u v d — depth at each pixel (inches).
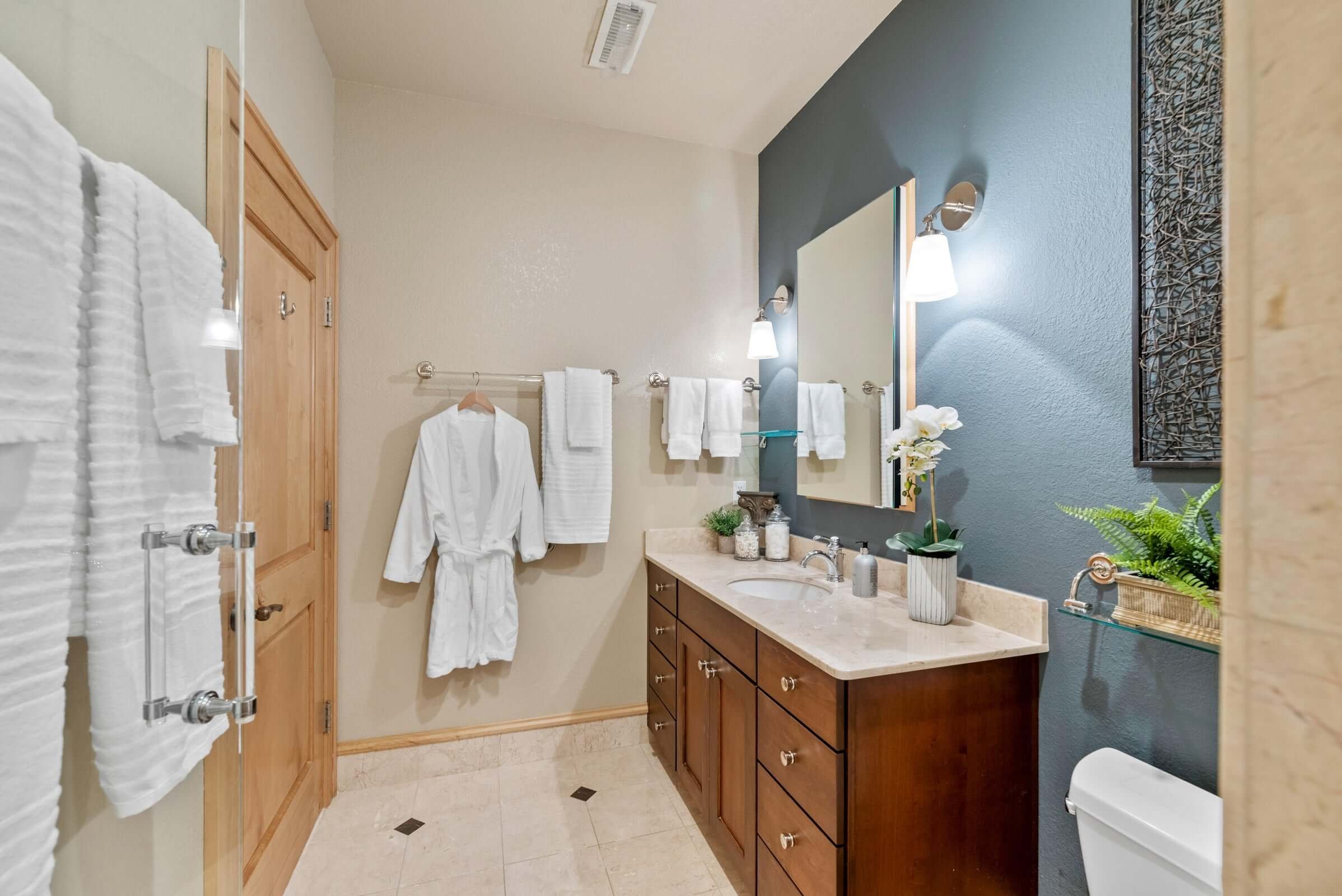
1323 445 8.2
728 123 100.1
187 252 29.6
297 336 71.5
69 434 21.7
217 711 31.4
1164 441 44.3
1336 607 8.0
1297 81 8.6
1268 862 8.7
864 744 48.1
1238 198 9.5
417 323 90.7
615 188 101.5
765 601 69.1
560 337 97.8
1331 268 8.1
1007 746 53.0
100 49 23.7
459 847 73.0
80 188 22.5
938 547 58.7
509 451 91.7
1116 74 47.9
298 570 71.7
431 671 86.2
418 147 91.3
